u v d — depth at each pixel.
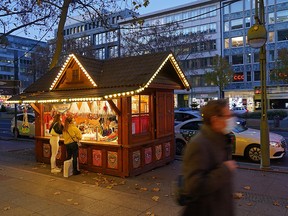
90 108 8.61
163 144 9.16
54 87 9.52
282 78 34.72
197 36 42.50
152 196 6.15
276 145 9.98
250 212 5.26
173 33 45.53
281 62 36.56
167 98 9.42
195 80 57.12
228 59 54.81
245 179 7.52
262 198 6.05
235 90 53.94
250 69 52.69
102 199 5.96
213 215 2.43
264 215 5.13
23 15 13.34
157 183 7.19
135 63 8.48
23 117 18.19
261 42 8.17
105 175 8.05
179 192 2.47
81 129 8.77
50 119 9.80
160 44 33.78
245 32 53.31
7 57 90.62
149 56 8.53
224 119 2.52
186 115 14.38
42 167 9.20
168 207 5.48
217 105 2.53
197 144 2.40
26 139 17.25
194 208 2.46
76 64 8.91
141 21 14.56
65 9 11.88
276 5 50.41
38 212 5.27
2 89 15.61
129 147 7.64
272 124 23.39
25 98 9.48
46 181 7.36
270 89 37.28
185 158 2.44
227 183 2.51
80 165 8.67
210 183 2.29
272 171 8.28
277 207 5.52
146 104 8.58
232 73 43.28
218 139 2.52
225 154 2.55
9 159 10.61
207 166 2.37
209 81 43.84
